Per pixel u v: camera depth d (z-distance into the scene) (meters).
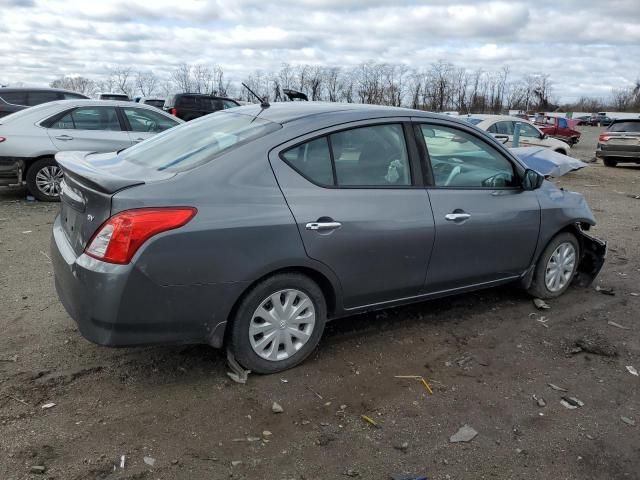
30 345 3.66
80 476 2.49
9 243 6.00
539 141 14.89
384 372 3.57
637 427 3.09
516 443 2.90
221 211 3.00
